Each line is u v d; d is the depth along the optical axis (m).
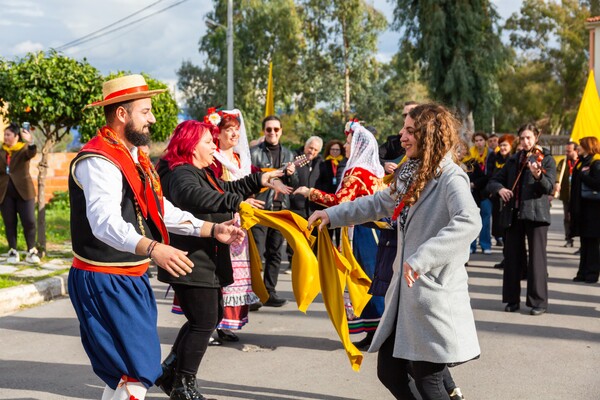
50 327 6.50
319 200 5.07
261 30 42.19
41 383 4.83
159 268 4.16
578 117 12.20
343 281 4.84
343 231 5.29
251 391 4.66
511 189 7.05
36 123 9.72
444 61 30.05
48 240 11.85
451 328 3.23
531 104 57.81
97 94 9.41
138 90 3.39
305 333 6.29
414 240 3.33
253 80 42.78
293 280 4.63
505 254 7.17
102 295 3.21
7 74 9.11
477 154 11.37
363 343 5.69
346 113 42.88
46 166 9.77
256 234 7.36
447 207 3.24
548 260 10.91
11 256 9.48
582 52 56.81
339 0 42.88
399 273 3.37
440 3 29.67
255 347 5.80
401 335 3.32
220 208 4.19
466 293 3.35
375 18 43.25
